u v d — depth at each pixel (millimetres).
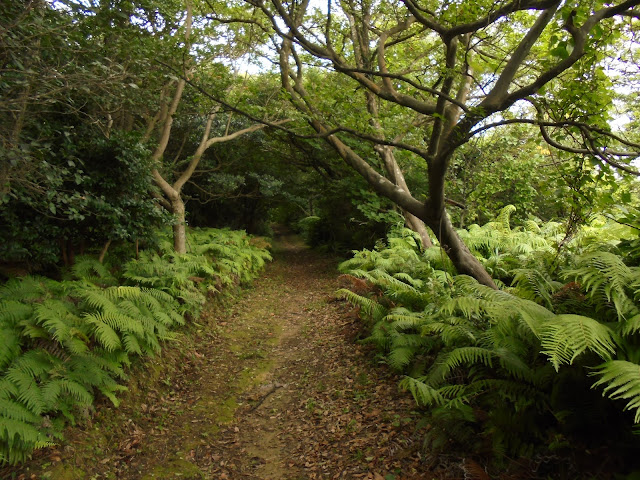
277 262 16250
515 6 3738
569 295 3268
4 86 3717
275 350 6730
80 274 5840
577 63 4246
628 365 2080
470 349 3207
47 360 3736
